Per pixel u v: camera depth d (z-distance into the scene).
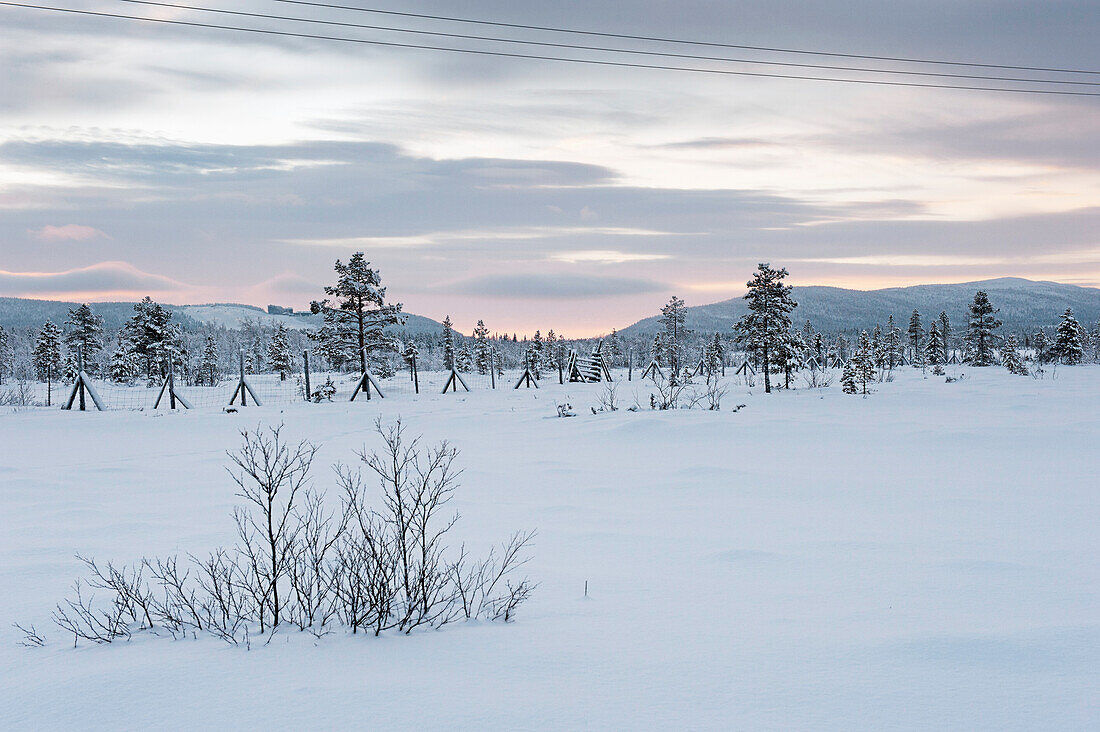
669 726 2.65
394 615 4.09
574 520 7.08
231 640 3.65
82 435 16.14
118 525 6.78
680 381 31.66
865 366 30.50
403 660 3.34
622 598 4.46
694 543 6.08
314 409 22.88
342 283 37.28
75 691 2.99
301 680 3.09
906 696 2.91
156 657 3.40
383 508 7.61
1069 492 8.38
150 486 9.37
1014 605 4.22
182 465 11.41
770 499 8.22
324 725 2.66
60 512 7.47
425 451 12.71
